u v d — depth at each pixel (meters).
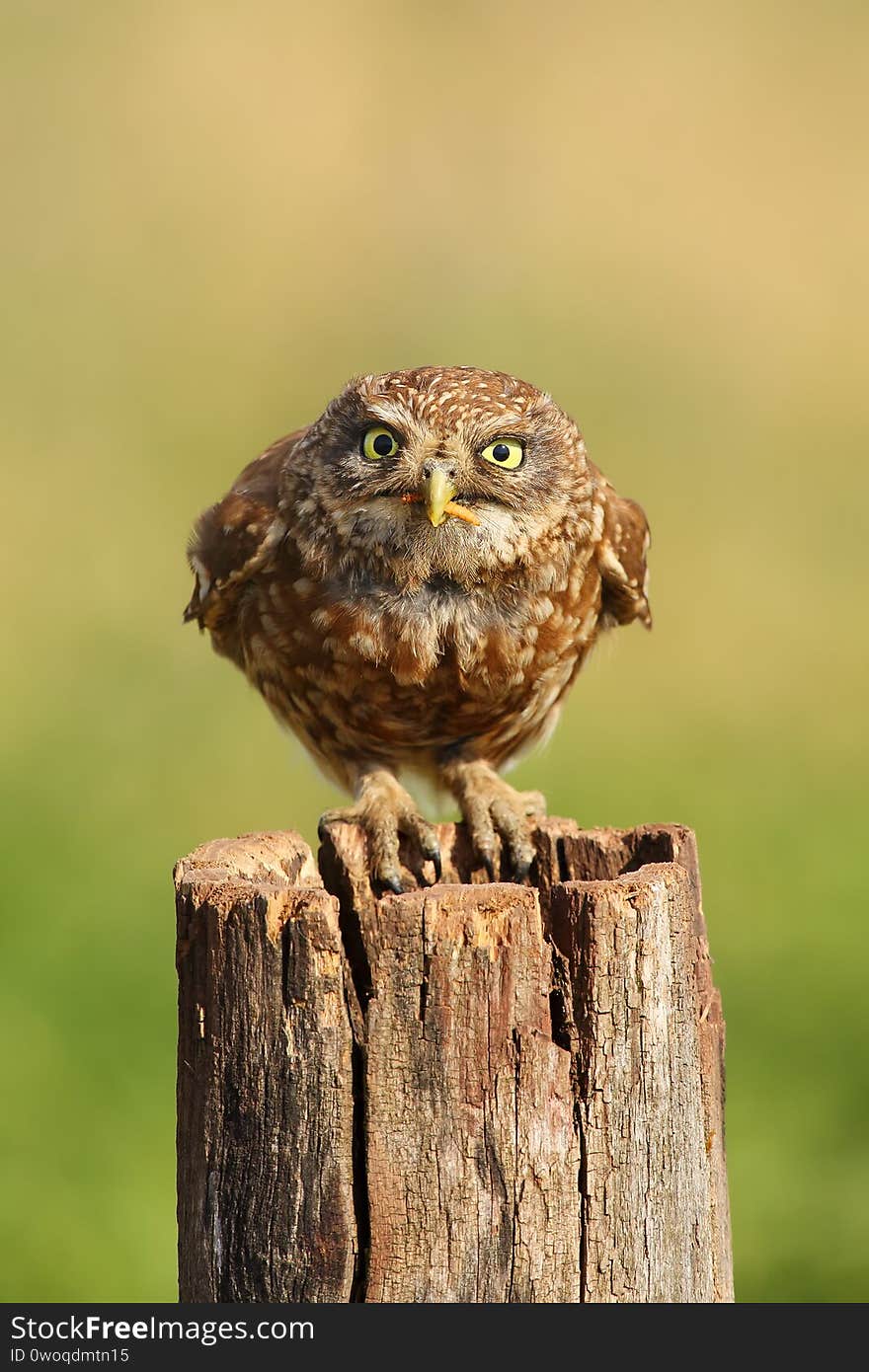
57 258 20.83
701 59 23.16
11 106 21.91
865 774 14.45
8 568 16.91
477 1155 5.46
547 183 21.44
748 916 12.17
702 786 14.34
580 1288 5.53
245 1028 5.52
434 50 23.25
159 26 23.16
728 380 19.89
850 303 20.19
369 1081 5.45
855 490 18.47
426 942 5.44
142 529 17.45
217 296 20.56
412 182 21.44
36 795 13.98
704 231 20.86
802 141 21.94
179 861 6.19
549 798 14.18
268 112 22.39
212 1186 5.57
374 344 20.03
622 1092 5.57
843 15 23.86
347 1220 5.46
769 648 16.36
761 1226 9.60
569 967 5.61
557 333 20.05
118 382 19.59
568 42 23.38
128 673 15.77
